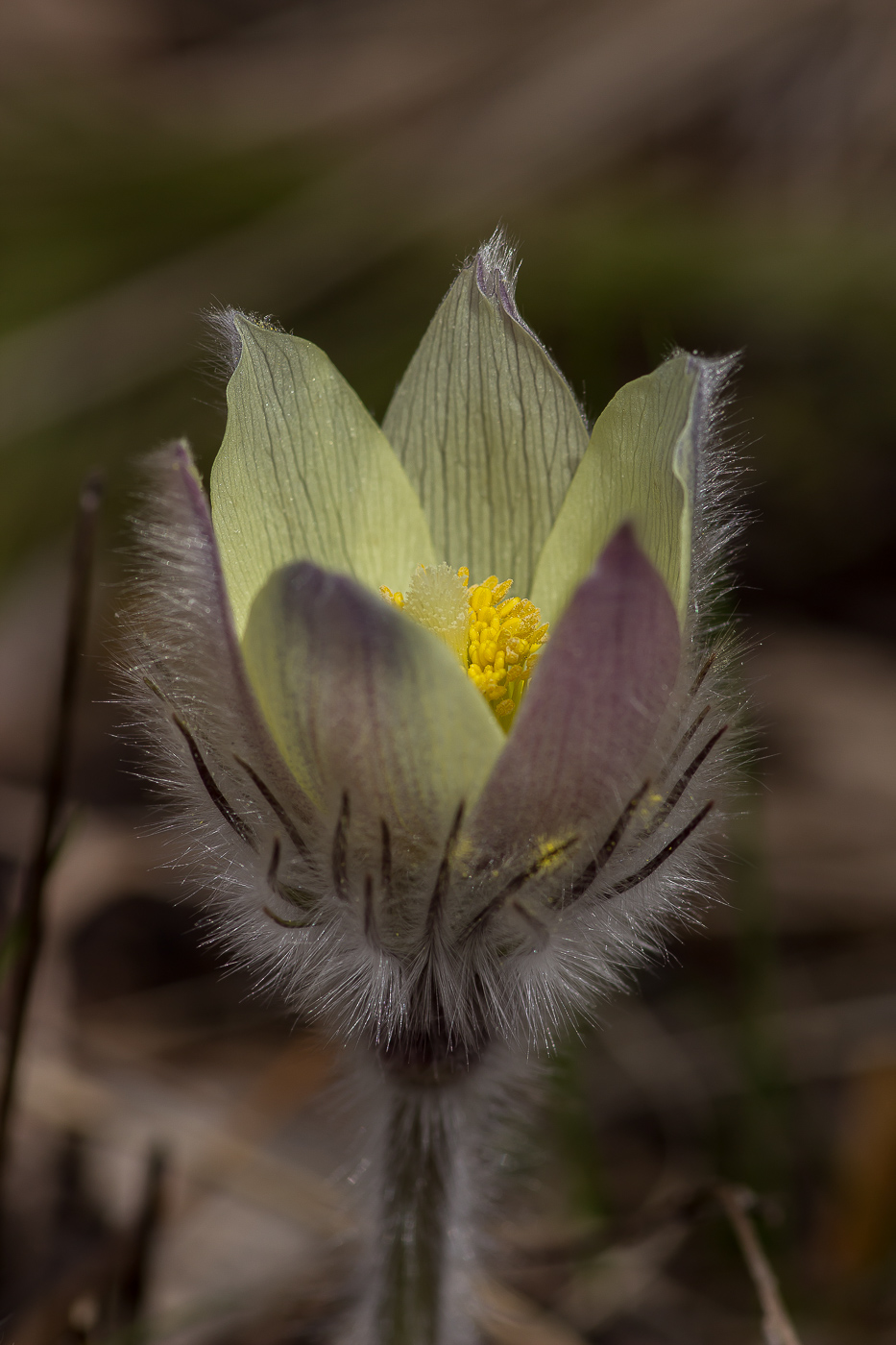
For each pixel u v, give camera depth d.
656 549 0.28
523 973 0.28
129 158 0.47
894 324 0.48
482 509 0.29
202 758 0.28
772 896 0.36
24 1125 0.34
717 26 0.51
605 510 0.28
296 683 0.27
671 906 0.28
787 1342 0.30
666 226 0.48
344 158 0.48
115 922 0.37
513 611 0.28
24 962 0.31
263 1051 0.35
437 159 0.49
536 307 0.45
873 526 0.48
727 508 0.28
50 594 0.44
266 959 0.28
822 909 0.36
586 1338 0.33
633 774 0.27
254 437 0.28
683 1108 0.35
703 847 0.29
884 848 0.38
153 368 0.44
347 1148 0.31
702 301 0.46
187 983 0.36
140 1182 0.33
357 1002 0.28
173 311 0.44
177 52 0.58
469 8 0.54
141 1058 0.35
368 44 0.54
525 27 0.52
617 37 0.51
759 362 0.49
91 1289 0.31
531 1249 0.32
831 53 0.51
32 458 0.43
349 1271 0.32
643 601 0.26
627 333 0.46
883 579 0.48
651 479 0.28
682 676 0.27
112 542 0.42
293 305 0.45
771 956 0.34
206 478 0.41
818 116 0.51
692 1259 0.33
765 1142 0.33
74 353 0.44
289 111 0.52
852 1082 0.34
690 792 0.28
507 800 0.27
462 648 0.28
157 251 0.45
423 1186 0.29
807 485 0.49
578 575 0.29
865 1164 0.33
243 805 0.28
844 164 0.51
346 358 0.44
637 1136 0.35
